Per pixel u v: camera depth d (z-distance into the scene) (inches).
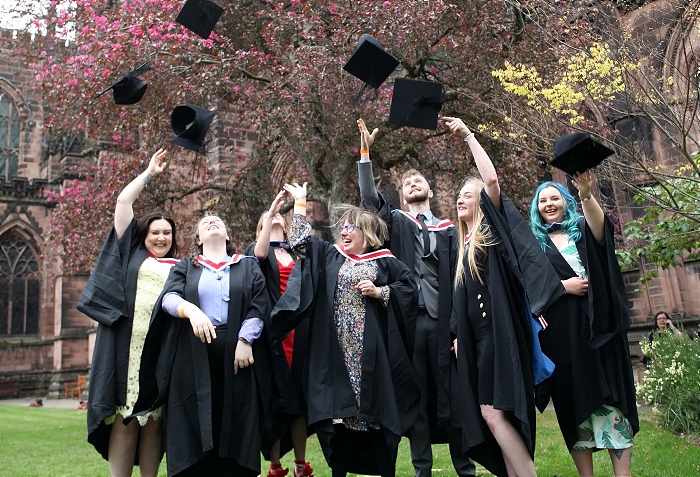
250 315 170.2
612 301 161.5
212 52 551.5
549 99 344.5
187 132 201.6
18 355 1193.4
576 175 165.9
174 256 199.3
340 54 465.4
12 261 1243.8
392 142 555.2
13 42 657.6
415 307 183.9
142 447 178.1
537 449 284.4
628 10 458.0
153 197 569.6
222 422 159.3
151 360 165.8
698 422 318.0
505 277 165.3
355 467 182.7
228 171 627.5
